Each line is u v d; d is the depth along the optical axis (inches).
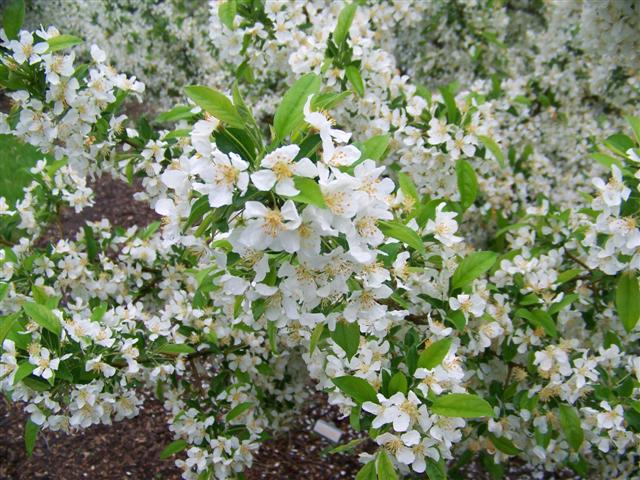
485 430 112.1
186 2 284.8
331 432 159.6
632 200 87.8
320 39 128.0
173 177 72.2
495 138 146.9
